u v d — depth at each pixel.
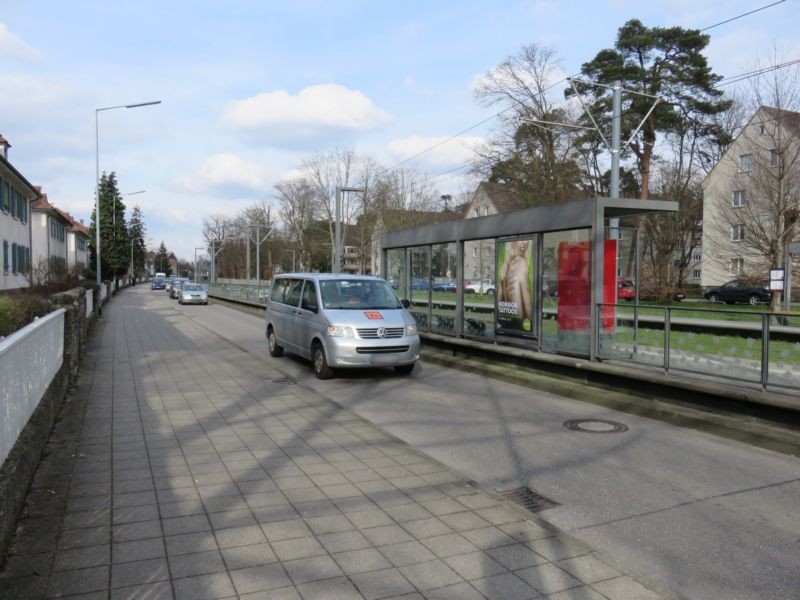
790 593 3.40
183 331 19.27
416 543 3.88
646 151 36.00
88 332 17.08
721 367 7.30
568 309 9.74
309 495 4.71
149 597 3.16
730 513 4.57
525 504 4.75
